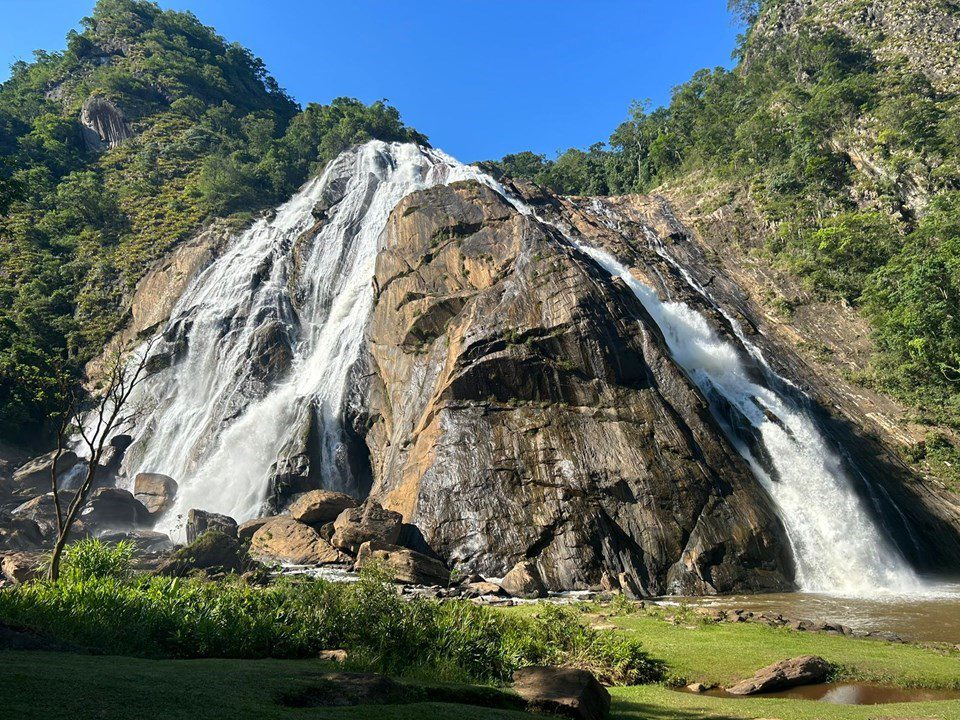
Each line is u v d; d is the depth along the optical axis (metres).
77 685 5.50
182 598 10.97
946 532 32.03
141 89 100.12
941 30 82.56
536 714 7.22
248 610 11.19
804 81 85.50
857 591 24.50
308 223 63.56
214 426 43.56
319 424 38.81
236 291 54.19
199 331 52.00
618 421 28.44
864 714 8.32
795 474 30.84
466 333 32.62
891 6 90.00
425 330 36.75
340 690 6.72
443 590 21.23
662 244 59.84
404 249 42.34
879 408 41.72
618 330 31.86
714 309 46.78
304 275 54.88
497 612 13.91
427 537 26.25
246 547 25.53
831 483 30.62
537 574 23.94
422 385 34.34
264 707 5.51
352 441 38.97
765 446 31.88
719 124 78.50
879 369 44.38
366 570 12.70
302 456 36.41
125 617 10.11
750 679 11.12
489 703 7.69
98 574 14.77
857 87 69.25
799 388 41.34
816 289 52.03
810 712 8.47
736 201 65.12
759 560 24.97
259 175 80.12
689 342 40.75
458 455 28.14
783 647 13.09
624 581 23.39
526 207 58.69
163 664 7.43
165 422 47.38
